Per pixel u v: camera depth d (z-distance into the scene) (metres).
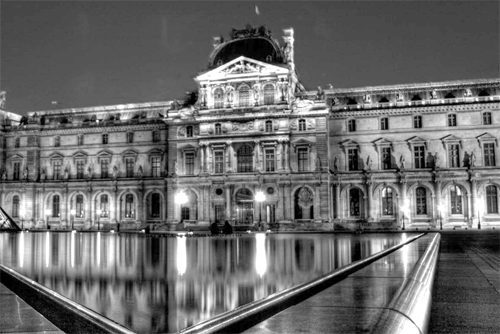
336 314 8.20
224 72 123.12
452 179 115.12
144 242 67.06
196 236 90.25
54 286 23.84
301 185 116.81
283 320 7.88
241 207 124.12
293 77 124.25
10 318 9.86
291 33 129.00
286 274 27.52
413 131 119.31
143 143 135.25
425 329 9.38
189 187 123.12
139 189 132.62
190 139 124.88
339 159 122.44
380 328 7.11
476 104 115.75
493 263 30.19
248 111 120.19
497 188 113.50
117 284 24.41
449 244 52.00
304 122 118.81
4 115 150.75
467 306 15.76
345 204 120.25
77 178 139.50
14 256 41.97
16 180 141.00
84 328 11.12
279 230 114.75
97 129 139.00
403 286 10.91
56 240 73.62
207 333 8.10
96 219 135.75
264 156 119.69
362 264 21.05
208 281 25.12
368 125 121.88
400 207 117.00
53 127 141.88
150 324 15.50
